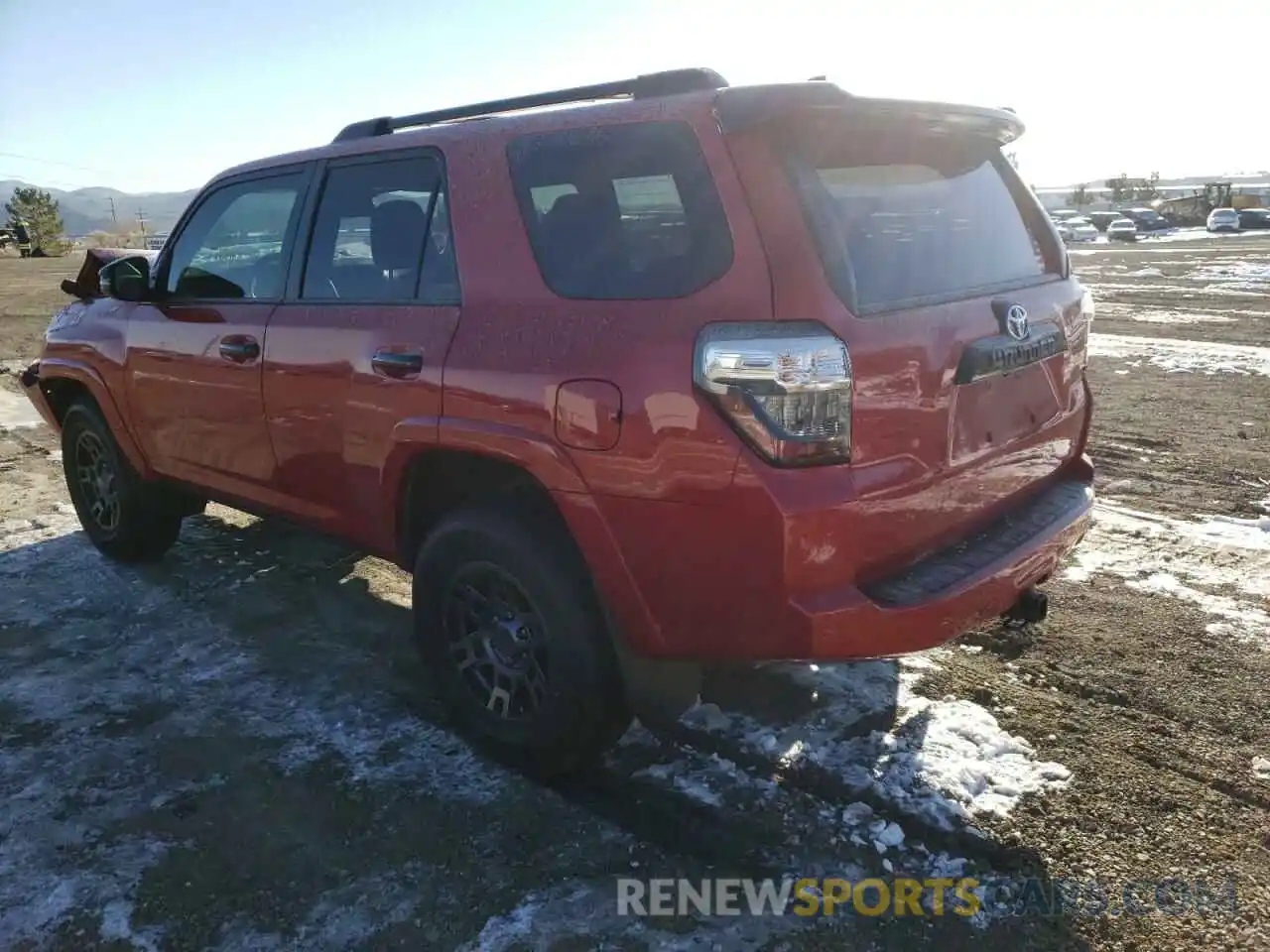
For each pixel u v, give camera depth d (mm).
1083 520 3115
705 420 2344
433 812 2855
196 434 4066
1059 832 2707
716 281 2391
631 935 2367
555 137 2809
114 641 4020
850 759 3049
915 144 2861
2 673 3744
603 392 2508
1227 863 2578
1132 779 2932
